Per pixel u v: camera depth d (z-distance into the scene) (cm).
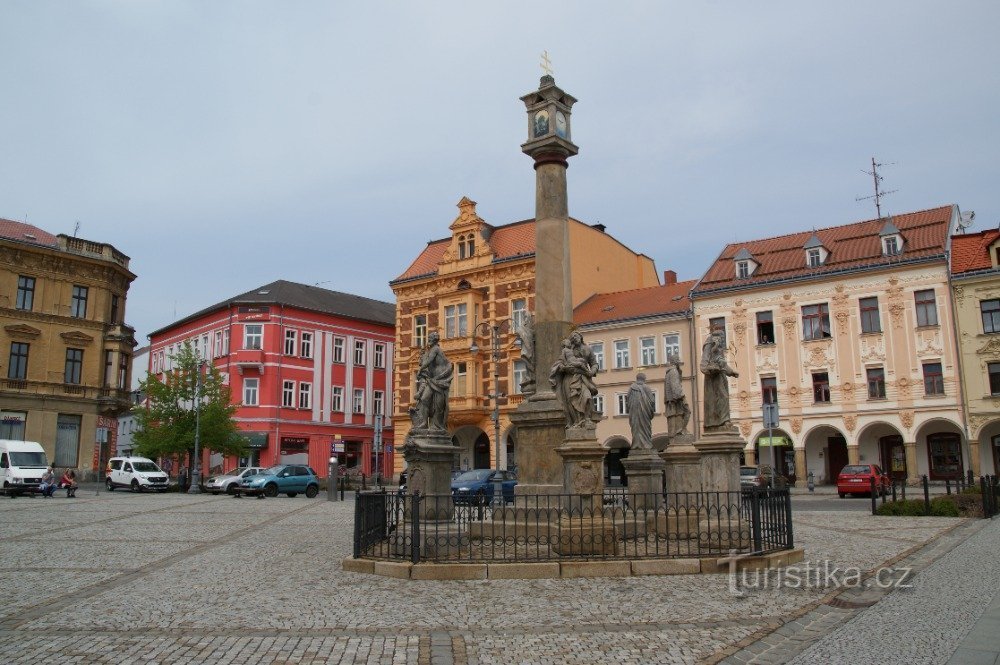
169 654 729
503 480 3011
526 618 862
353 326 6338
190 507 2922
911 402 4147
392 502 1318
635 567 1120
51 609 936
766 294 4588
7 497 3659
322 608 927
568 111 1609
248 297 6047
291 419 5791
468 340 5106
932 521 1980
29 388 5088
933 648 725
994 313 4022
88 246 5447
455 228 5397
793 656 711
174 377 4900
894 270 4256
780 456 4612
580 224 5431
